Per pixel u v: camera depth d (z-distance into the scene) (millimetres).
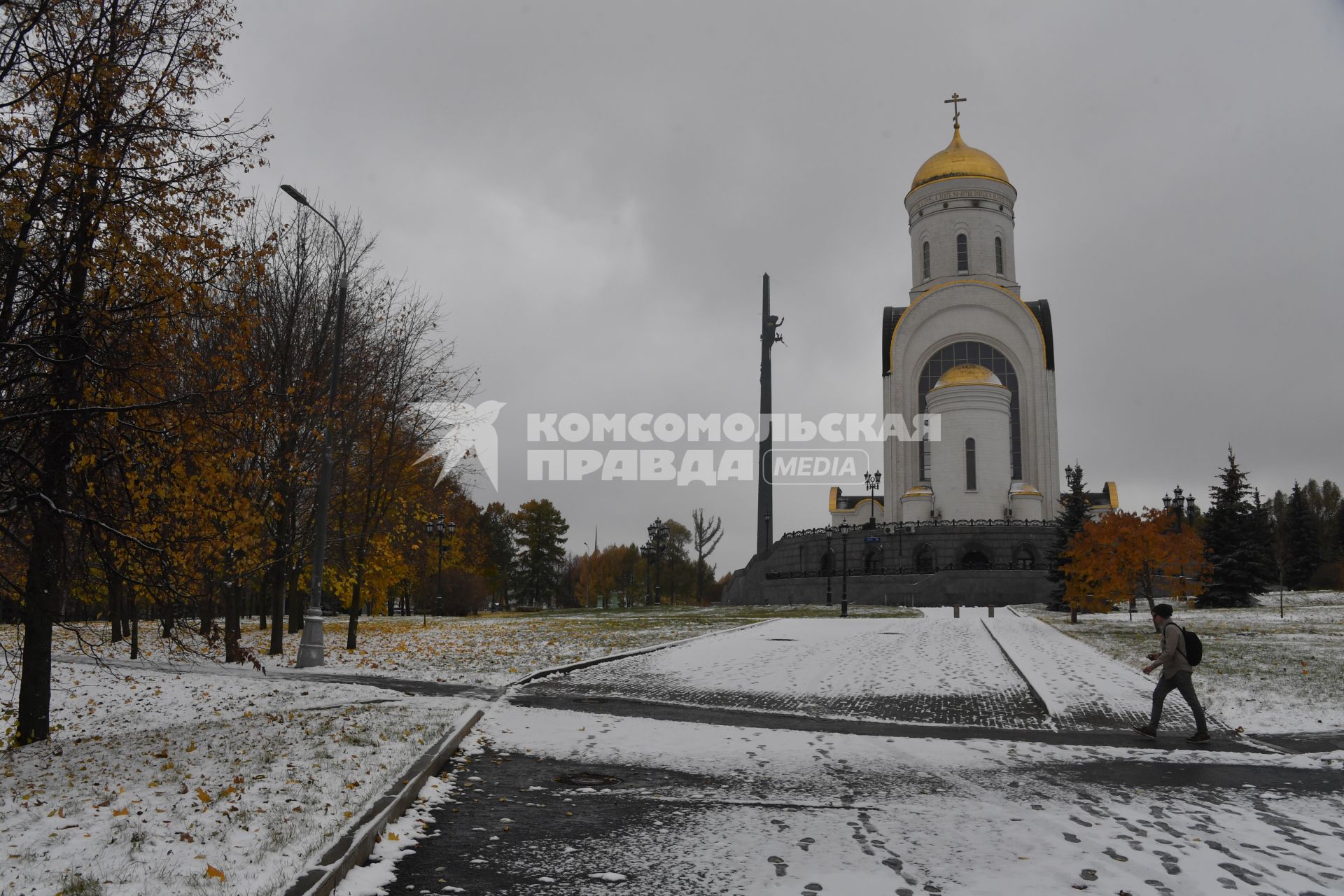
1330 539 94250
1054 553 55594
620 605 77688
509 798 8766
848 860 6930
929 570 65875
